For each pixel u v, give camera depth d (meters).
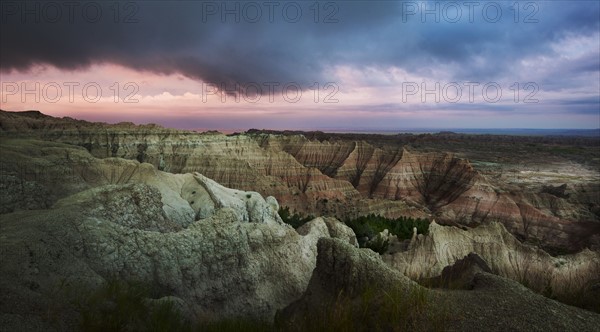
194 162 102.50
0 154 37.16
